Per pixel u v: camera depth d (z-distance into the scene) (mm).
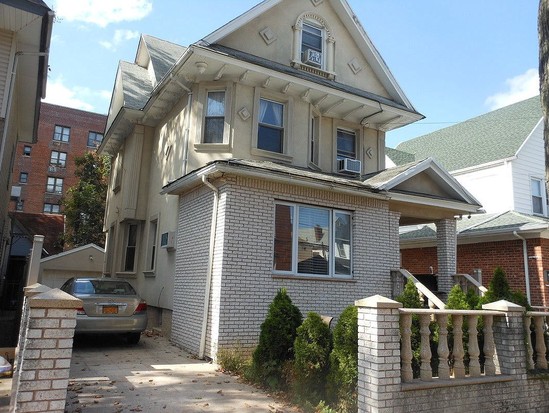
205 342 8406
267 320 6707
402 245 17688
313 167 12305
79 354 8500
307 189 9625
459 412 5219
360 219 10391
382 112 13328
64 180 40750
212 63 10883
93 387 6039
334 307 9586
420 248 17500
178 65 10961
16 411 3547
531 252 13758
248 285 8508
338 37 13906
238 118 11289
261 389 6281
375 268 10375
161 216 12422
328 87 12094
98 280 9828
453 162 19734
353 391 5281
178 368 7496
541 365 6273
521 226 13781
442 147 21969
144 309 9445
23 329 4664
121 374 6883
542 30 5453
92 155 26969
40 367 3680
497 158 17531
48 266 17953
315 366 5723
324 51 13547
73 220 25344
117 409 5125
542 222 13828
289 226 9375
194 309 9180
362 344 5023
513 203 16766
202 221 9492
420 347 5320
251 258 8633
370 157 13969
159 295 11609
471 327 5738
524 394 5848
